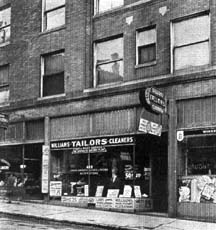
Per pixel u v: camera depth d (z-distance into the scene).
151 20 18.09
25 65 22.97
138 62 18.45
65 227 14.51
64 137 20.73
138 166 18.14
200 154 16.19
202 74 16.19
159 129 16.64
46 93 22.00
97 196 19.22
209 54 16.36
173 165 16.69
